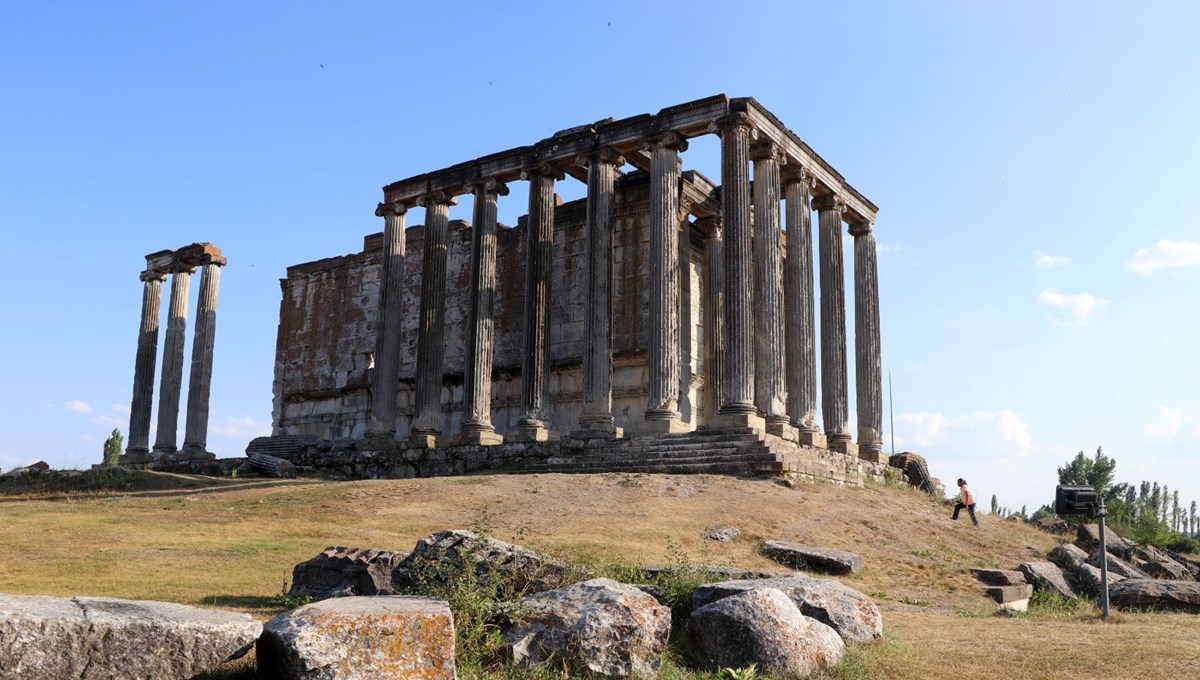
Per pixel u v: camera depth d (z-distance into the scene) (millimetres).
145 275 57812
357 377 57594
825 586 14219
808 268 41875
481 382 43656
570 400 47719
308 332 61031
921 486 46188
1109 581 24719
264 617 13898
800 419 40469
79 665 8156
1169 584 21641
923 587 22844
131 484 39625
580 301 48406
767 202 39312
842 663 12141
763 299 38406
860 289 47844
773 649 11883
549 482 31531
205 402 54375
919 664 12656
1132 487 109750
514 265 51812
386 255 48031
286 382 61156
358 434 57125
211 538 23438
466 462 41812
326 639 8875
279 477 43938
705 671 11875
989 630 15836
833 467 37688
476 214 45531
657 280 38781
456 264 54719
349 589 15023
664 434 36969
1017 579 23812
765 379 37719
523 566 14203
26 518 26328
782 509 28766
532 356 41875
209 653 8750
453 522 26000
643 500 28719
